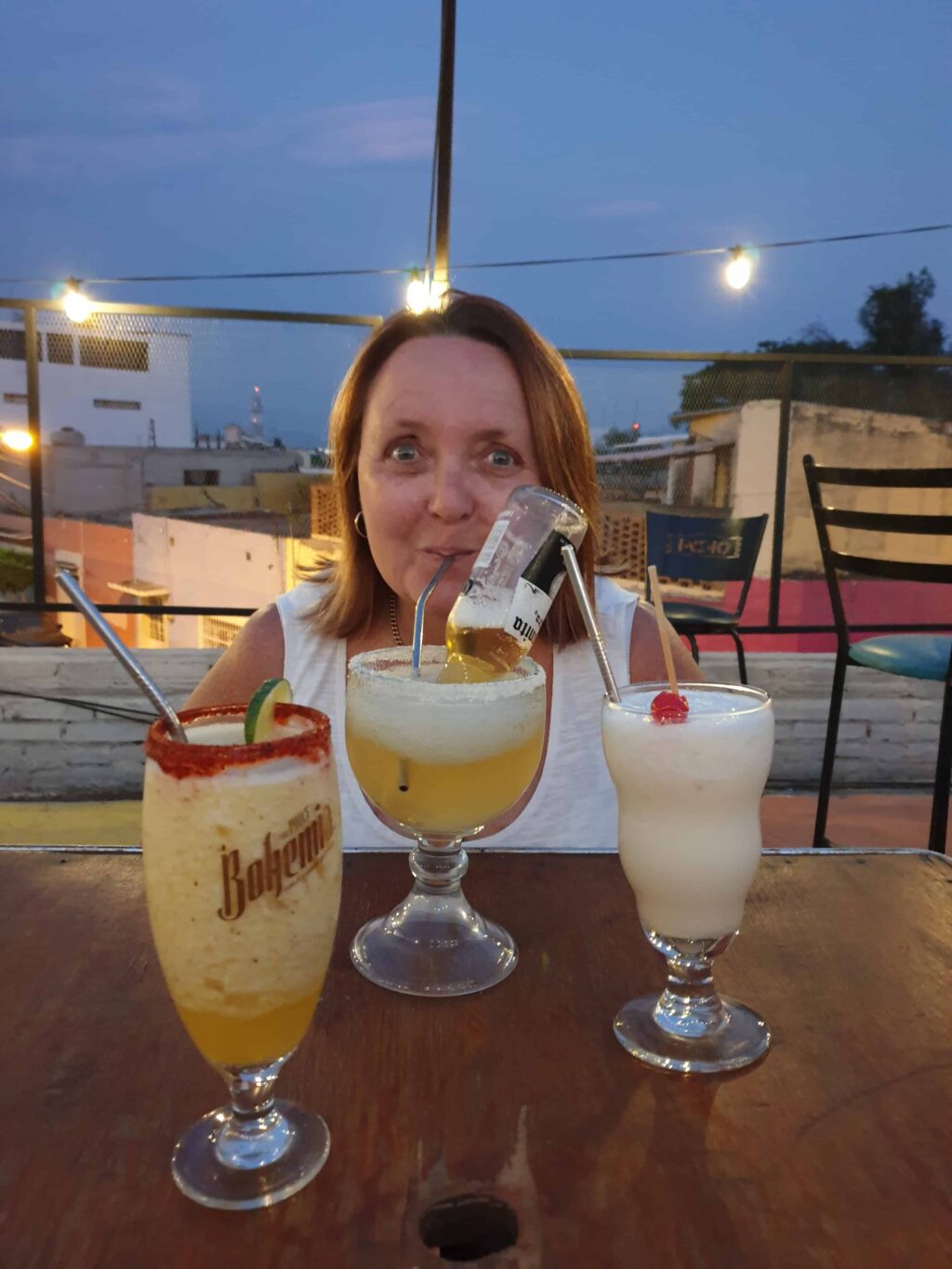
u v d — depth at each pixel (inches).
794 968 34.6
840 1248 21.5
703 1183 23.5
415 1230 21.9
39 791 141.4
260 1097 24.5
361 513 56.2
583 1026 30.5
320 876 22.4
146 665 141.0
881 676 148.5
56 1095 26.9
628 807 29.4
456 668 34.1
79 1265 20.8
